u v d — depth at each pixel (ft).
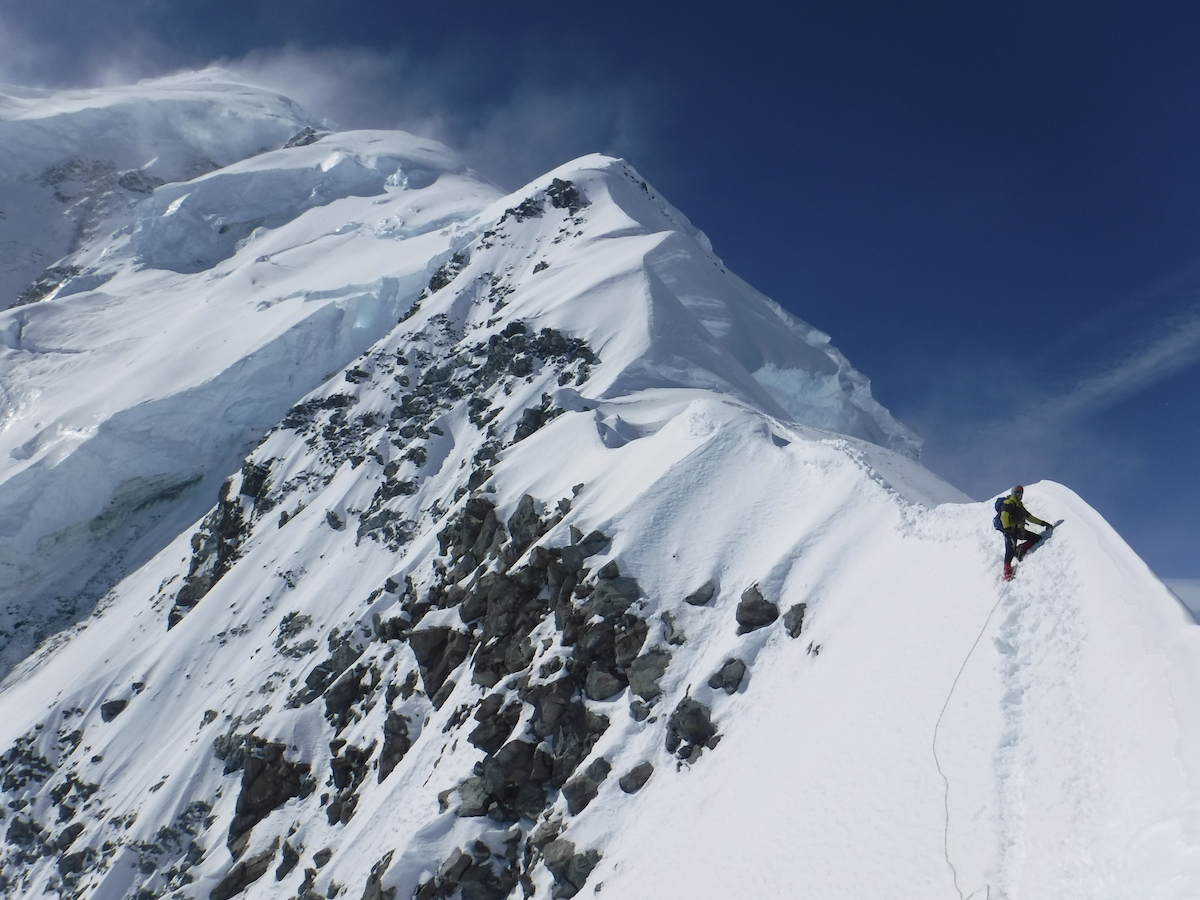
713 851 57.06
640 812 70.69
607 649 85.15
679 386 161.89
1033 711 40.40
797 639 71.61
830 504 81.10
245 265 363.35
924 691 49.39
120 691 173.88
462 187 465.06
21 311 380.78
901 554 67.21
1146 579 40.01
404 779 95.71
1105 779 33.04
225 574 191.11
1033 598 46.42
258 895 104.47
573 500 106.63
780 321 314.96
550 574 95.96
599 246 235.61
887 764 47.44
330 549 175.52
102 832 139.85
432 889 77.97
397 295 291.79
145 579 236.02
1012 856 34.99
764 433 97.86
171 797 135.13
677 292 219.41
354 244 380.99
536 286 221.25
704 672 76.13
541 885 72.18
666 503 93.50
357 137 563.07
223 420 279.49
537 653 91.66
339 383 234.99
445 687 103.60
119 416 266.77
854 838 45.47
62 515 262.67
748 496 90.38
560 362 176.55
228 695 150.10
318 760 122.72
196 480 280.31
